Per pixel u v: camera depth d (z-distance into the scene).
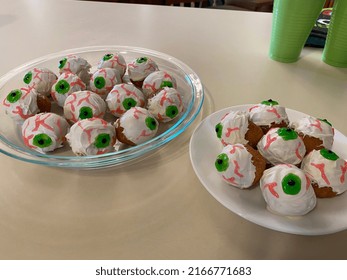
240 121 0.26
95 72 0.36
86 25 0.53
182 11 0.58
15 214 0.24
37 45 0.47
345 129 0.32
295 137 0.25
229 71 0.41
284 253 0.21
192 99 0.34
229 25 0.54
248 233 0.23
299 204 0.21
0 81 0.38
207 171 0.26
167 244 0.22
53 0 0.62
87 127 0.27
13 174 0.27
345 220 0.22
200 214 0.24
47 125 0.28
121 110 0.32
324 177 0.23
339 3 0.37
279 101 0.36
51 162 0.26
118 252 0.21
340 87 0.38
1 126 0.32
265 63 0.43
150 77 0.35
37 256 0.21
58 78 0.35
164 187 0.26
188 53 0.45
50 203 0.25
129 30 0.52
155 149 0.30
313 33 0.46
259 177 0.24
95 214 0.24
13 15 0.56
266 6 0.92
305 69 0.42
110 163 0.28
